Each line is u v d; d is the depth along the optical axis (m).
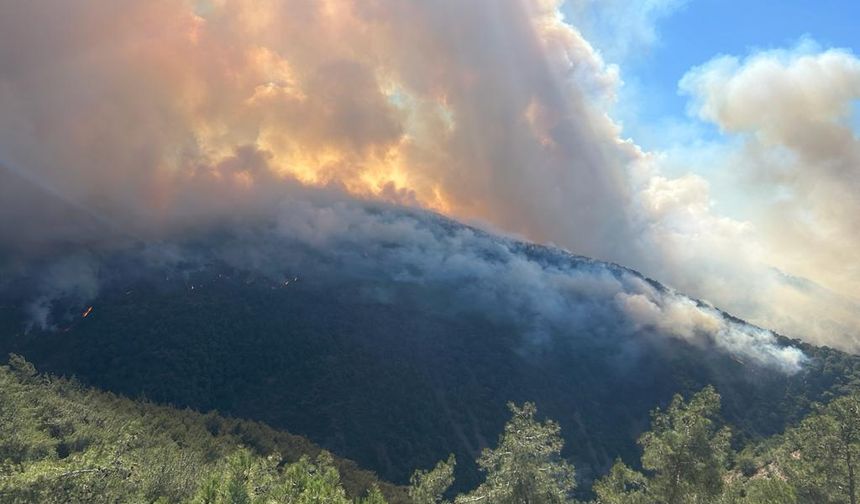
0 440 57.59
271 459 50.72
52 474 35.19
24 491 33.16
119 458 43.25
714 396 42.94
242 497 41.72
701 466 40.25
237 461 46.47
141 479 50.66
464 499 41.75
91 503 37.00
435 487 54.22
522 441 40.88
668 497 40.84
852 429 45.12
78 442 72.75
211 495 43.44
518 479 39.94
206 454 94.50
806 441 48.44
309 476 47.62
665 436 41.78
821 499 44.78
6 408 69.06
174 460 70.50
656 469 42.78
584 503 54.12
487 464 42.12
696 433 41.25
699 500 40.09
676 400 44.72
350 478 94.44
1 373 88.06
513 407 43.66
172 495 58.28
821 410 55.75
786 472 49.12
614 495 45.59
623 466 48.47
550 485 40.28
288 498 43.28
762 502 45.59
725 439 41.56
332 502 42.19
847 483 44.16
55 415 83.50
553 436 42.09
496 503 40.03
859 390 50.78
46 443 62.34
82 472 37.28
